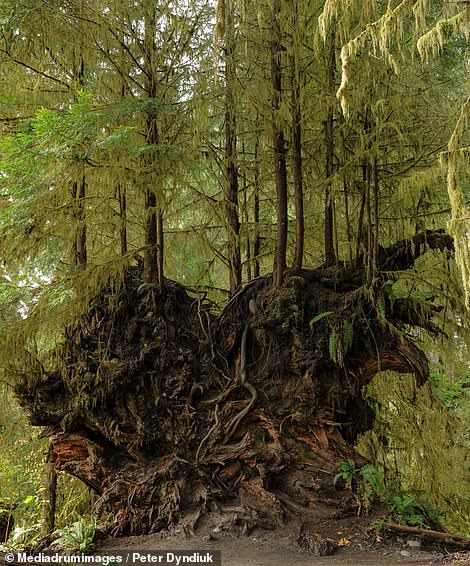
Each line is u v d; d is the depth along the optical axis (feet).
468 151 14.89
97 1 23.94
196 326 24.94
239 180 29.60
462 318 24.76
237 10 25.05
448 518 26.07
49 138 19.99
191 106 24.61
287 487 20.58
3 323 23.32
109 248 27.32
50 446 23.67
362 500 19.75
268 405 22.53
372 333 22.68
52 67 25.84
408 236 26.21
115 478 21.99
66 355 23.84
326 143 24.77
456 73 24.08
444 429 26.86
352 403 23.81
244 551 17.31
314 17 24.36
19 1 22.00
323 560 16.11
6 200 23.38
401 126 23.54
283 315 23.15
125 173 22.75
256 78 24.86
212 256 30.12
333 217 26.50
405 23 22.33
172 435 22.36
